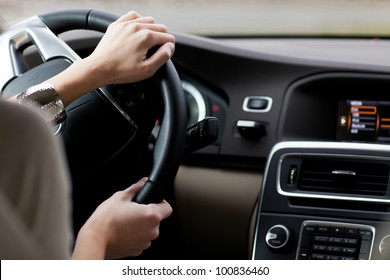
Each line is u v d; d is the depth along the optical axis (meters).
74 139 1.13
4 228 0.46
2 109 0.47
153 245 1.50
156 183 1.06
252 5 1.83
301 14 1.77
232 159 1.56
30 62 1.51
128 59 1.04
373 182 1.31
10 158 0.47
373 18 1.73
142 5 1.92
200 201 1.58
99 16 1.22
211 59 1.60
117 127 1.13
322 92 1.57
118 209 0.96
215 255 1.61
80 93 1.04
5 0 1.88
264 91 1.58
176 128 1.09
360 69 1.54
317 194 1.33
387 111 1.54
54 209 0.49
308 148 1.35
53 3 1.95
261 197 1.36
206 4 1.83
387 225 1.27
